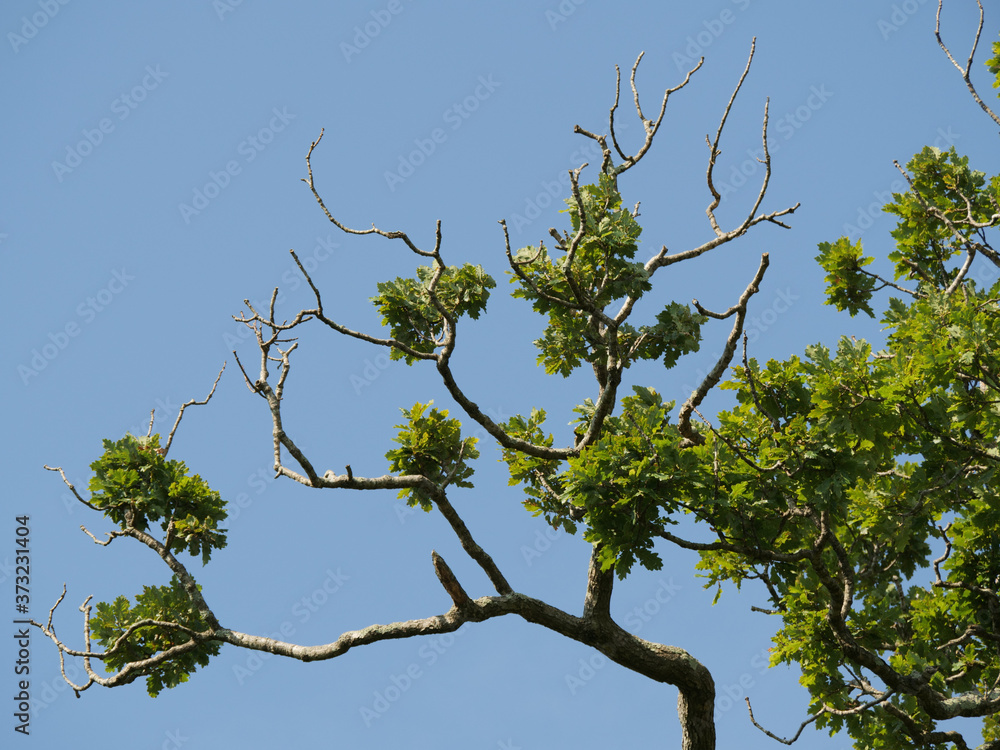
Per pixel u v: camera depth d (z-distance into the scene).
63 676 10.79
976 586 10.33
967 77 9.96
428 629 10.26
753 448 8.96
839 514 8.59
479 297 11.36
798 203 11.07
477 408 10.84
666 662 11.00
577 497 8.62
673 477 8.45
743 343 8.38
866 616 10.47
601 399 11.02
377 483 10.05
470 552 10.79
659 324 11.20
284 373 10.12
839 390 8.60
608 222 10.33
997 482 9.63
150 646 11.22
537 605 10.80
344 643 10.22
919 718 10.58
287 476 9.89
